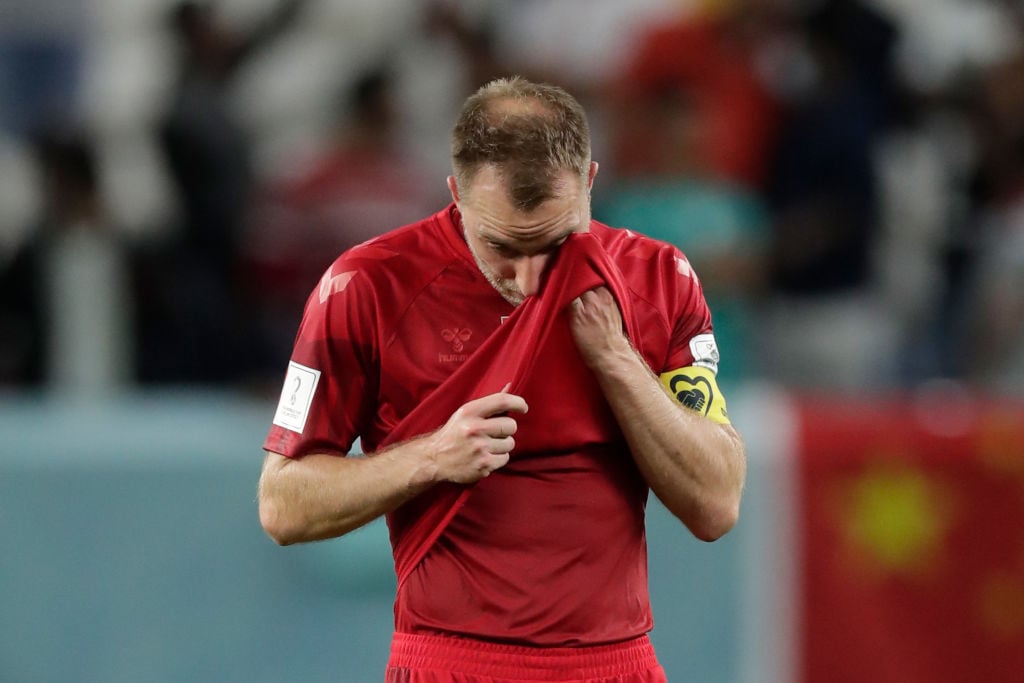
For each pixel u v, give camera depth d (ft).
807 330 76.48
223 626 57.31
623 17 88.33
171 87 77.97
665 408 33.96
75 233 68.85
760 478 58.70
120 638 57.06
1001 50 87.15
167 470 57.52
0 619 56.90
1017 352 73.15
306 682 57.31
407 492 33.42
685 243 69.97
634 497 35.42
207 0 80.43
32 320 68.39
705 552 58.54
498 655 34.32
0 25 93.61
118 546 57.31
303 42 89.56
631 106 71.97
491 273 34.22
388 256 34.81
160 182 75.61
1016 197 80.23
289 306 73.61
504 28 88.53
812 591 58.54
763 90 78.64
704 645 58.39
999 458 58.90
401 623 35.76
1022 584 58.59
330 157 76.13
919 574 58.70
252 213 75.87
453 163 33.47
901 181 80.12
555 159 32.55
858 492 58.75
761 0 81.66
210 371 70.03
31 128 86.63
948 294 78.38
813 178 77.71
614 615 34.83
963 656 58.54
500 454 33.22
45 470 57.21
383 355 34.45
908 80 83.35
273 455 34.99
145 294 69.15
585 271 33.22
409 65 86.74
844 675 58.49
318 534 34.19
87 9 92.94
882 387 75.25
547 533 34.37
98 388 68.54
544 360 33.96
